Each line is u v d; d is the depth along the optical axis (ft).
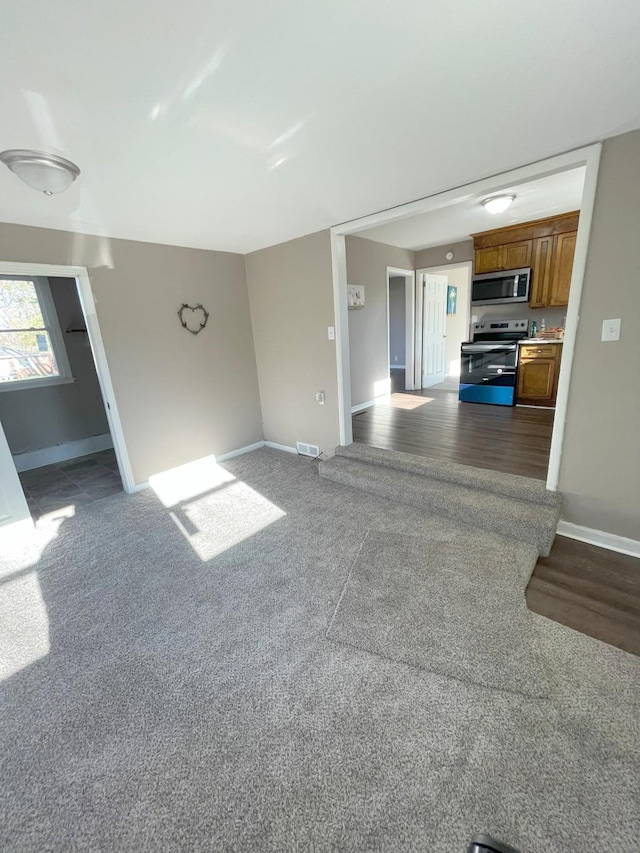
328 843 3.55
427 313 21.57
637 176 6.15
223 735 4.56
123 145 5.47
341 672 5.27
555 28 3.73
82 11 3.22
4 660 5.80
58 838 3.71
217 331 13.09
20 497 9.22
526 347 16.40
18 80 3.97
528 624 5.87
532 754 4.15
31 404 13.91
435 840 3.52
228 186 7.21
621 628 5.75
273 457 13.94
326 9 3.39
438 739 4.36
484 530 8.32
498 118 5.45
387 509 9.57
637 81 4.66
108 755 4.41
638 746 4.17
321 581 7.12
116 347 10.75
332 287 11.24
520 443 11.94
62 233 9.43
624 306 6.68
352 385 17.17
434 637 5.72
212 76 4.16
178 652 5.77
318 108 4.93
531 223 15.64
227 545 8.50
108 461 14.57
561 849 3.41
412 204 8.78
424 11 3.47
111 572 7.80
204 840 3.63
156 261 11.28
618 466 7.33
